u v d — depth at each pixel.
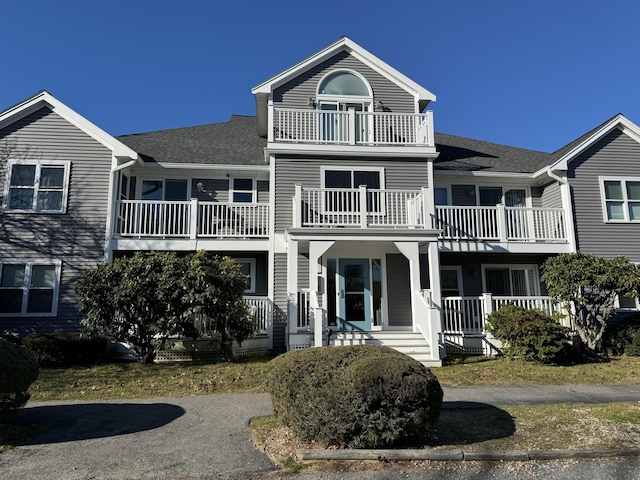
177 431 6.29
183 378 9.56
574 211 15.22
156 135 17.72
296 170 14.55
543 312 12.33
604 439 5.67
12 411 6.21
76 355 11.21
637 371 10.37
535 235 15.06
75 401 8.01
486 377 9.85
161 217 13.78
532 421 6.46
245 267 15.20
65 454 5.42
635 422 6.30
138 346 11.33
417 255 12.46
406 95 16.09
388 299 14.33
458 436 5.83
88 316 10.94
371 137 14.99
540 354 11.08
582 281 12.25
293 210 13.42
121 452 5.48
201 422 6.69
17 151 13.55
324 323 12.50
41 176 13.52
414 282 12.41
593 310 13.58
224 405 7.64
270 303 13.62
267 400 7.94
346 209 13.74
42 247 13.16
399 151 14.79
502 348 12.35
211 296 10.82
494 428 6.18
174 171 15.23
